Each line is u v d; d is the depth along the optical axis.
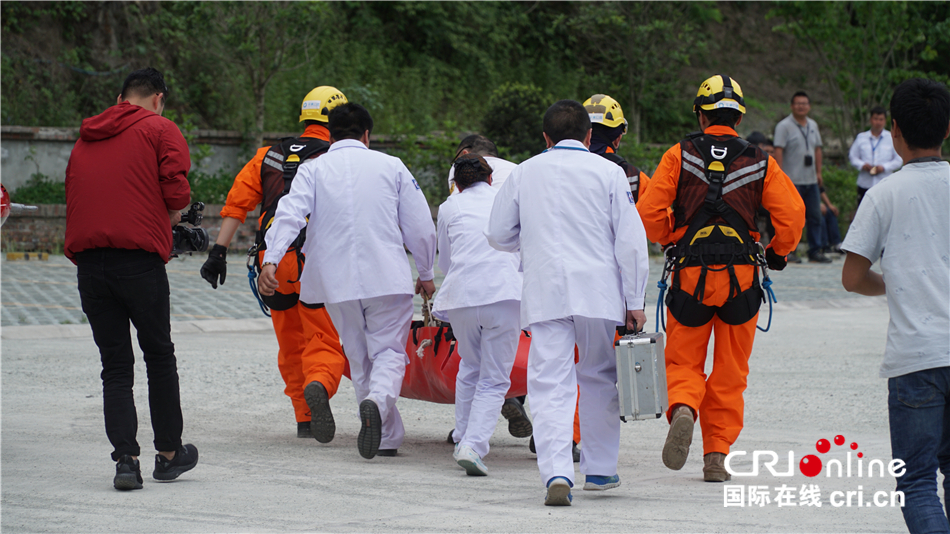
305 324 11.62
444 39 53.16
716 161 9.89
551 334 8.80
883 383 15.64
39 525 7.78
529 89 39.22
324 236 11.12
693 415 9.62
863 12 48.75
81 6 41.00
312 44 43.91
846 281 7.08
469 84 52.84
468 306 10.39
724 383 9.98
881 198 6.88
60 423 12.21
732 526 7.89
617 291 8.85
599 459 9.31
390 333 11.20
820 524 7.98
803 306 25.80
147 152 9.09
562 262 8.77
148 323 9.16
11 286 25.36
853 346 19.55
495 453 11.69
